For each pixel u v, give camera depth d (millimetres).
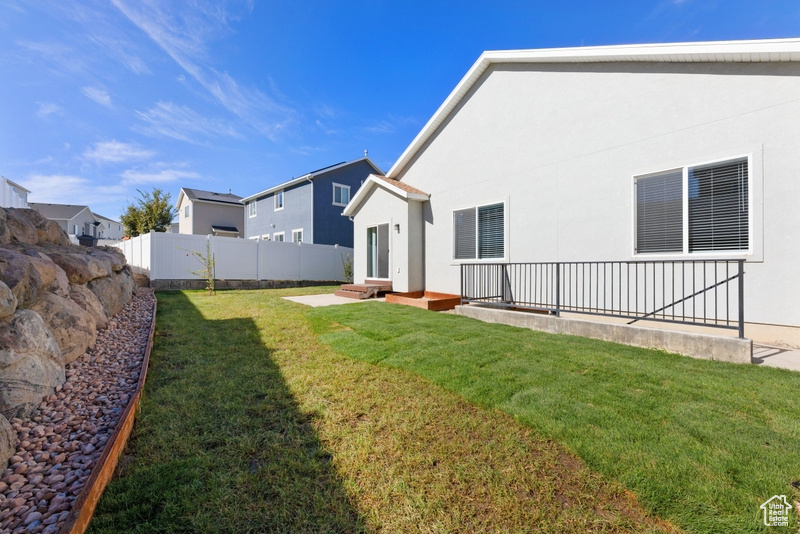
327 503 1821
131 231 23625
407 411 2855
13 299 2707
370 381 3492
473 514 1763
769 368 3645
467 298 7297
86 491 1645
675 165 5266
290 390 3254
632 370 3596
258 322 6160
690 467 2033
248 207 24656
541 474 2062
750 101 4668
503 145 7656
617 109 5891
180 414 2754
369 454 2256
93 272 5344
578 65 6387
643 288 5590
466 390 3188
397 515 1753
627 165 5770
